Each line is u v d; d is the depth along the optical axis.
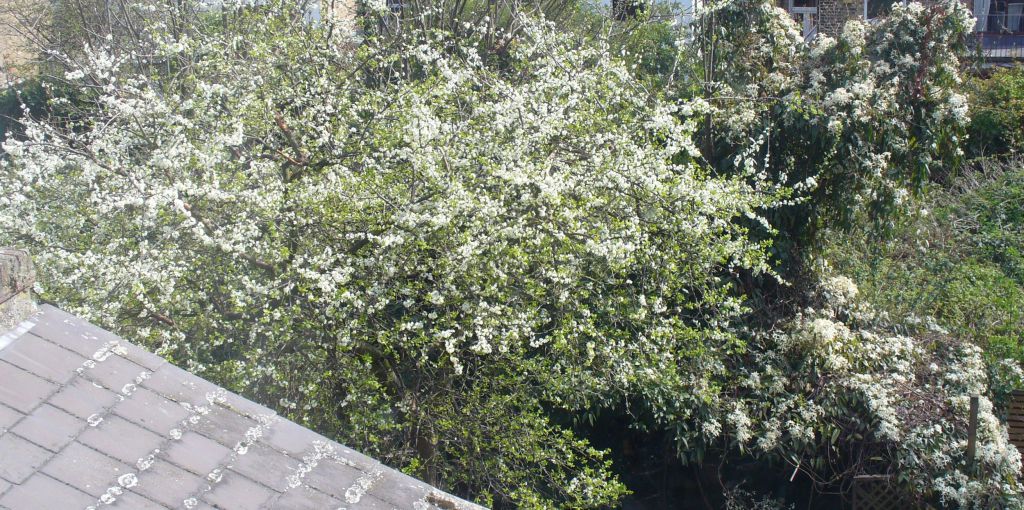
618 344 7.44
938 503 8.02
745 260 7.70
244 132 7.44
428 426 7.16
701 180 7.66
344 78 8.25
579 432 9.47
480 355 7.46
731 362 8.88
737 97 9.23
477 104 7.64
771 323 9.18
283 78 8.07
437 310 6.65
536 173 6.43
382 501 3.45
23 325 3.62
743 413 8.25
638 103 8.08
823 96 9.42
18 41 17.36
